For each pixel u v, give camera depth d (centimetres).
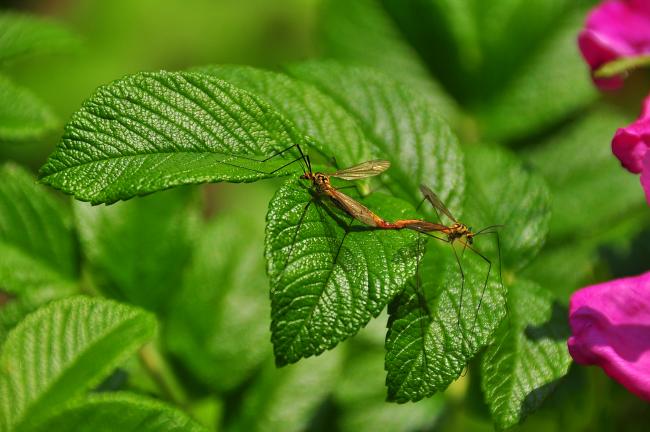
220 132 37
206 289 43
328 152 38
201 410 42
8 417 36
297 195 37
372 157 39
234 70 39
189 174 36
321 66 40
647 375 37
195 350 42
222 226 43
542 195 41
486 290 38
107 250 42
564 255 45
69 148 36
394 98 40
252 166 37
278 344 35
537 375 38
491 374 38
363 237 36
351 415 44
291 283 36
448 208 39
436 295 37
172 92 37
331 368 43
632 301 38
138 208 42
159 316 42
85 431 36
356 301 36
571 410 43
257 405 43
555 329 39
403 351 37
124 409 36
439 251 38
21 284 41
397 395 37
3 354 37
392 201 38
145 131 37
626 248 44
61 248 42
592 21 43
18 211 42
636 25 43
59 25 44
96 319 37
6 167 42
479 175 41
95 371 37
